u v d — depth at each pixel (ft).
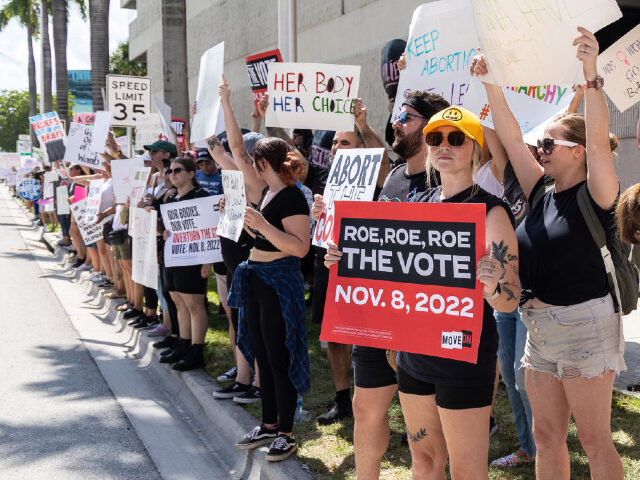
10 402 17.04
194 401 16.99
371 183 10.86
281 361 12.82
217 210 18.02
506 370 11.68
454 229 7.81
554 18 8.34
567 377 8.46
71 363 20.98
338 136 15.47
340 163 11.68
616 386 14.99
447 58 12.41
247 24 51.21
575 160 8.68
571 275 8.41
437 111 9.91
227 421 14.82
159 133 28.02
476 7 8.75
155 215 19.31
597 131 8.17
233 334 18.56
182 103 37.04
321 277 14.87
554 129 8.78
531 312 8.77
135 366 20.95
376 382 9.71
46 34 103.81
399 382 8.64
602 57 10.09
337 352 14.35
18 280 37.06
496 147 10.59
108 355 22.15
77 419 15.96
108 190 28.35
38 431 15.08
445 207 7.86
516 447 12.52
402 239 8.21
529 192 9.55
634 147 23.61
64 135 41.83
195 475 13.12
